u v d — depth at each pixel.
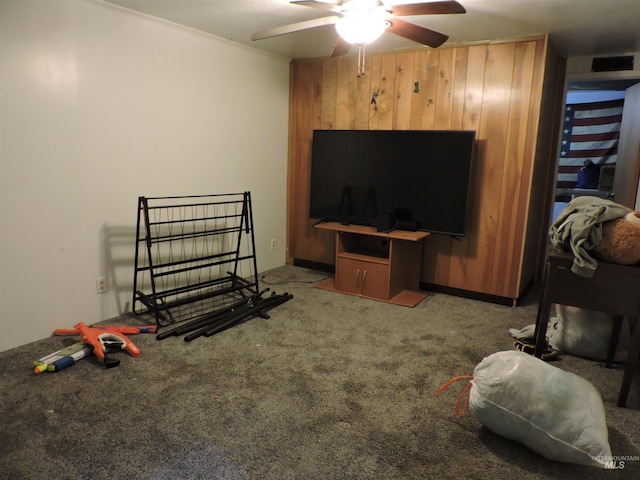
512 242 3.60
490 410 1.82
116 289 3.15
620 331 2.61
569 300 2.38
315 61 4.27
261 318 3.26
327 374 2.45
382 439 1.91
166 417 2.02
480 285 3.79
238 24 3.24
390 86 3.92
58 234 2.76
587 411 1.74
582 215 2.34
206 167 3.70
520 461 1.79
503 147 3.53
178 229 3.54
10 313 2.59
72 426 1.94
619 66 3.82
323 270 4.59
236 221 4.06
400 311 3.48
